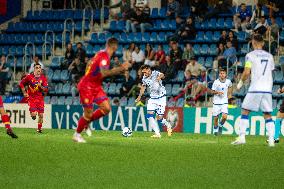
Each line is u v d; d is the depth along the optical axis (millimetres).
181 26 63031
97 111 32094
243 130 33188
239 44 60500
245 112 33000
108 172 24828
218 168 25906
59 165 26016
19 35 70875
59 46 69375
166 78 58312
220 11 64250
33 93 46375
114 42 31406
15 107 56500
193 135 46531
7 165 25859
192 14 64188
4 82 64375
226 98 46000
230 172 25156
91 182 23031
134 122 52406
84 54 62125
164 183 23031
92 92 31812
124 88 58562
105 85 60938
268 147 31766
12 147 29734
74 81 61094
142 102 56781
